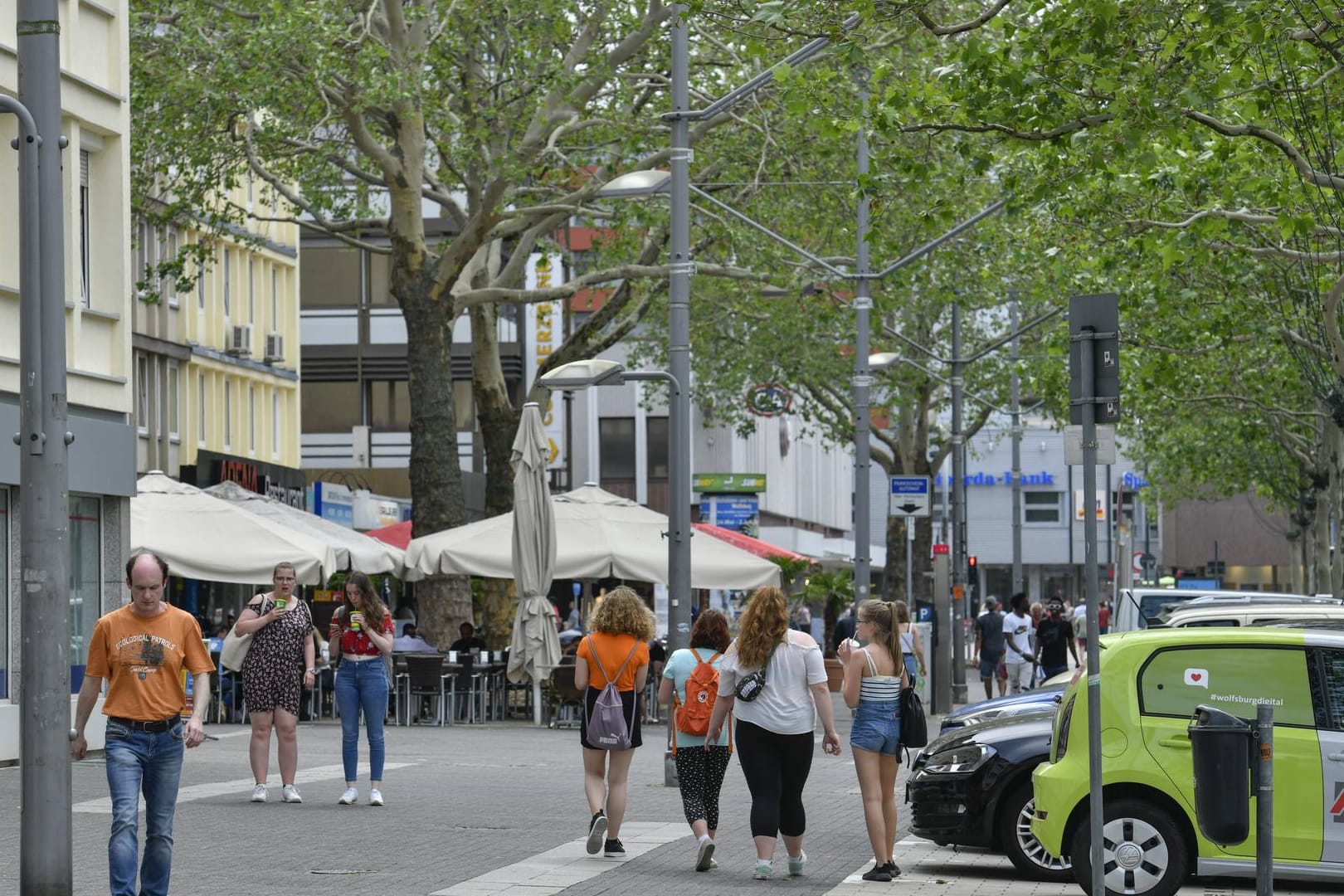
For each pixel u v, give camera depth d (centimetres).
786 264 4294
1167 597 2272
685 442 2484
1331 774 1415
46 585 1283
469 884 1470
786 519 10231
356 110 3606
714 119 4006
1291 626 1516
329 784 2308
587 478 8275
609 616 1684
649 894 1451
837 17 2048
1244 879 1566
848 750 3105
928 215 2388
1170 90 2009
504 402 4459
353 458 7438
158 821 1282
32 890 1266
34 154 1294
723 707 1584
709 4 2303
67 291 2733
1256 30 1998
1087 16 2000
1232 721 1213
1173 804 1446
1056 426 6116
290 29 3506
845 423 6275
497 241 4528
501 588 4278
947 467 11369
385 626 2069
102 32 2855
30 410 1291
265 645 2055
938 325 6141
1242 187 2702
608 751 1692
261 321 5984
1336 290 2558
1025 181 2970
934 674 4062
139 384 4994
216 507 3462
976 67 2095
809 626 5828
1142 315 3988
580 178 4219
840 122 2364
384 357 7450
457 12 3856
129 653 1270
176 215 4169
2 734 2523
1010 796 1645
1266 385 4681
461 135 3897
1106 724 1460
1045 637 4006
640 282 4550
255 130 3919
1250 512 11512
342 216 4472
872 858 1750
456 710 3816
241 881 1464
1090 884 1447
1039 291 4453
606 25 3947
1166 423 6119
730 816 2069
